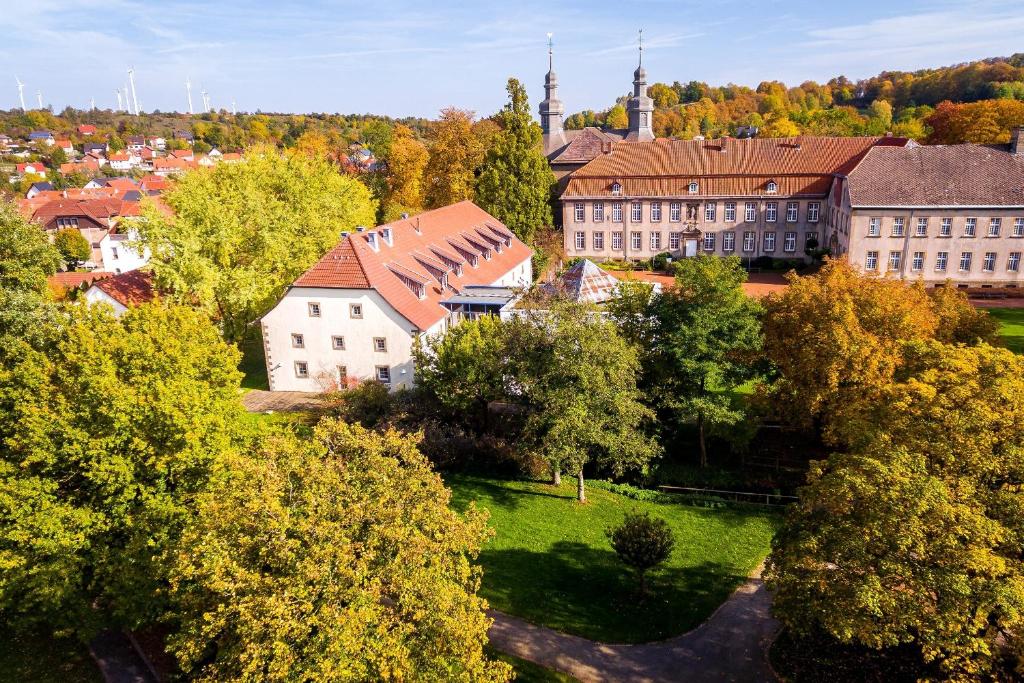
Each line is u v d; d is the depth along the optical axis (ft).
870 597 62.08
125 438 84.28
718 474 129.70
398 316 158.20
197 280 166.20
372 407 138.72
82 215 350.43
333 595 57.77
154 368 90.63
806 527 74.23
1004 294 229.45
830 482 72.28
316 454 69.77
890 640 62.23
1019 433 72.79
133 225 167.84
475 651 62.80
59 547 77.97
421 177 312.09
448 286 183.21
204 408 91.25
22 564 77.51
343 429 70.74
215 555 58.23
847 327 112.98
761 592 95.45
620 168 298.15
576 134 376.27
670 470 131.75
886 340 113.70
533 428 119.24
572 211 301.84
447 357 130.00
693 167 288.92
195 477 86.79
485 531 71.05
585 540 109.19
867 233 242.17
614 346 112.78
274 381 170.09
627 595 95.86
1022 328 194.90
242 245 176.76
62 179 588.91
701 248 293.02
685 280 125.80
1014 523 65.10
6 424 85.81
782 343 123.75
